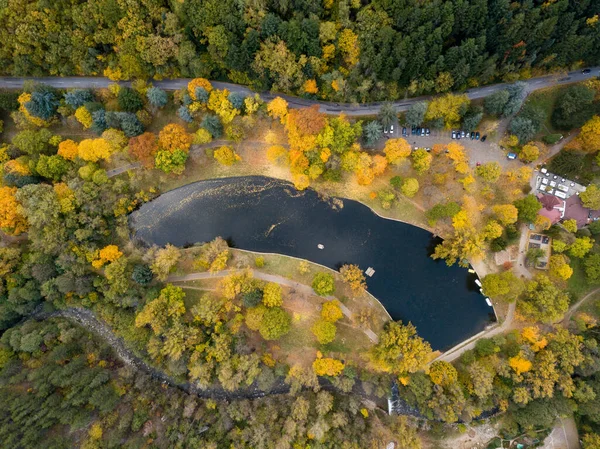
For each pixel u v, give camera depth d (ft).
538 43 267.80
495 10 255.09
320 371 278.26
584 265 286.87
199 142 291.38
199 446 264.11
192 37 282.77
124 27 266.57
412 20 255.09
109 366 291.99
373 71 275.18
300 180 291.17
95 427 257.55
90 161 287.07
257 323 274.16
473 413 274.57
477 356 289.94
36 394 259.60
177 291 285.64
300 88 288.30
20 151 290.35
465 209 284.41
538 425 278.05
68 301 287.07
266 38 268.41
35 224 273.95
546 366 269.03
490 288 281.13
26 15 260.21
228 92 293.43
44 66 287.89
